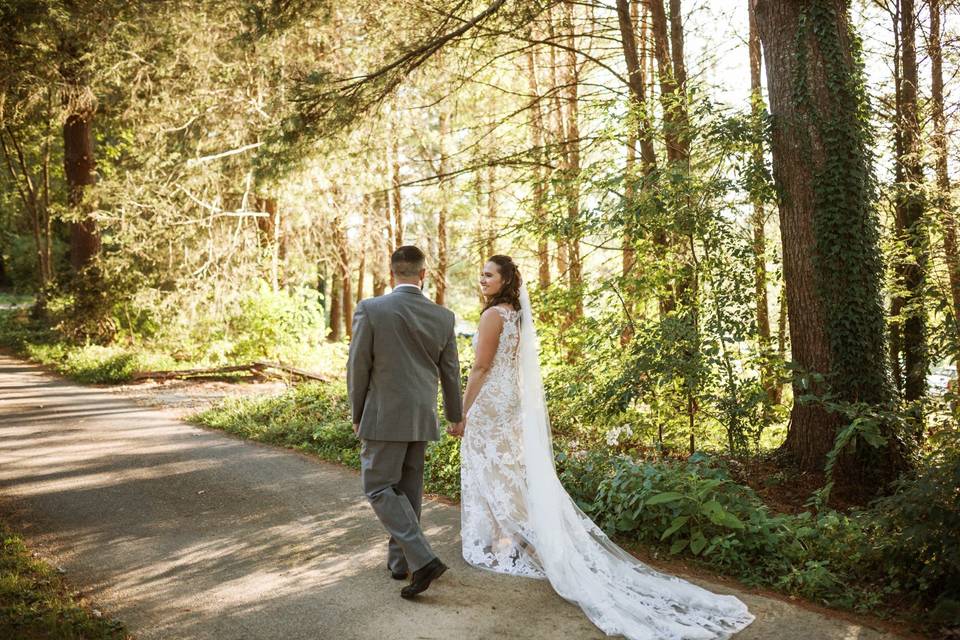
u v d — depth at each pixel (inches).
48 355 621.3
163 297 632.4
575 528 157.0
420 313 146.1
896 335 360.5
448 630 129.1
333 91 372.5
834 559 159.2
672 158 350.3
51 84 649.6
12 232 1205.1
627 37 404.2
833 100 263.0
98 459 267.9
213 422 344.5
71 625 129.5
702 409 278.4
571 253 410.6
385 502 141.0
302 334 657.0
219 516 197.8
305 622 132.6
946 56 397.7
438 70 442.3
